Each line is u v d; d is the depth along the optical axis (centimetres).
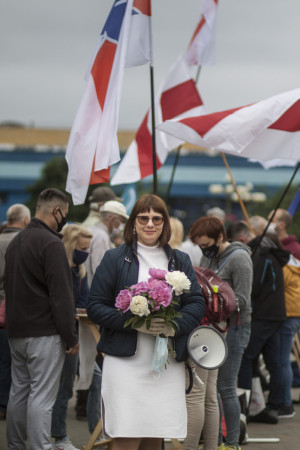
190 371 489
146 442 489
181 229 753
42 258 532
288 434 739
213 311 568
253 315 766
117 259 478
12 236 721
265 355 799
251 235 785
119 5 641
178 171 7138
